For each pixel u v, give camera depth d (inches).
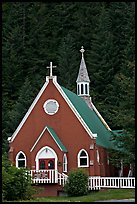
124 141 2642.7
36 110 2765.7
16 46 4788.4
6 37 4817.9
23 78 4672.7
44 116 2748.5
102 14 4788.4
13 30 4817.9
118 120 2711.6
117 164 2819.9
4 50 4655.5
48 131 2645.2
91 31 4928.6
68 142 2696.9
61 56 4640.8
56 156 2618.1
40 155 2642.7
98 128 3002.0
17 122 3939.5
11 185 1697.8
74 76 4547.2
